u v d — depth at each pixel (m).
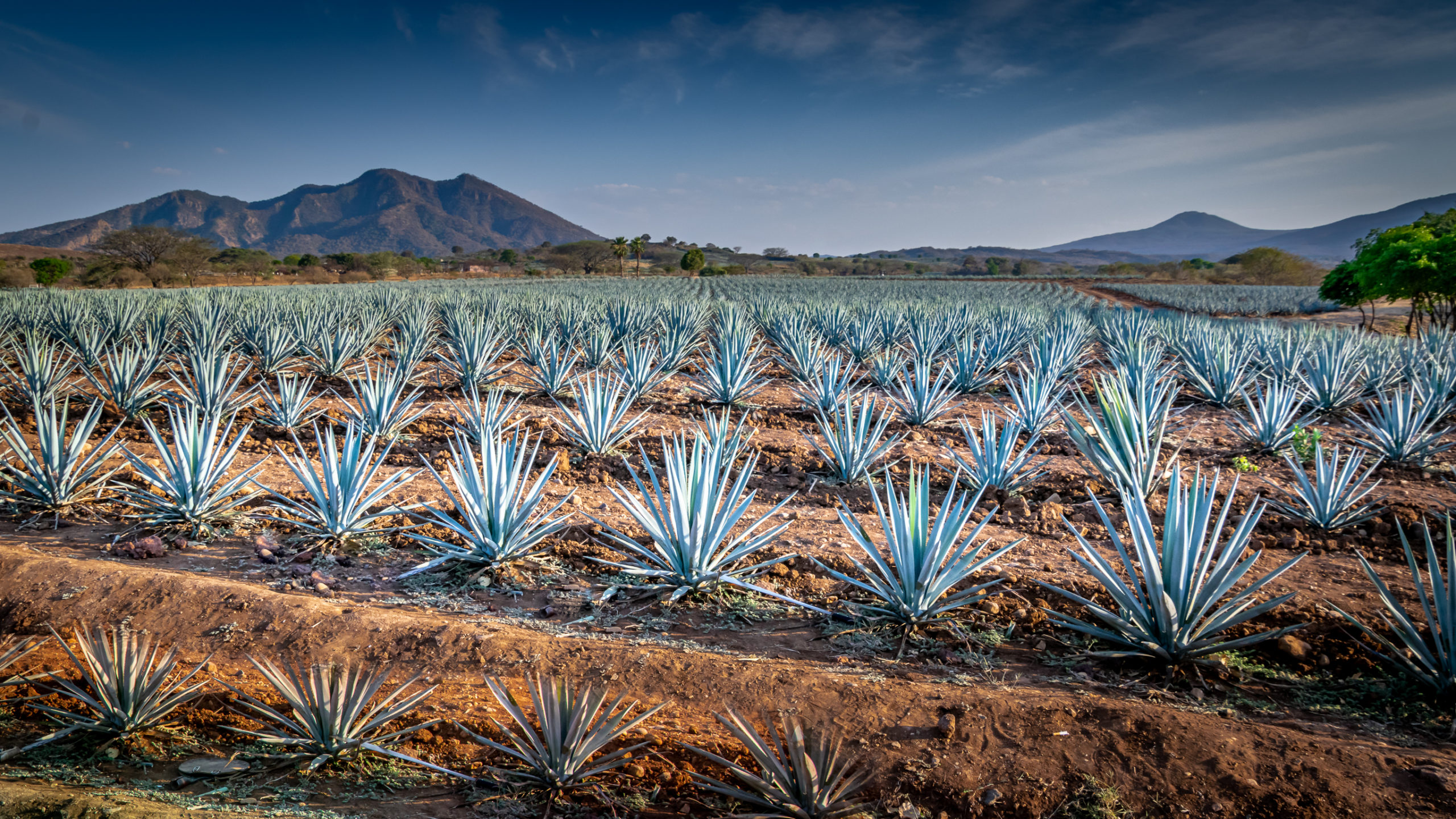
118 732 3.13
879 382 10.77
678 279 73.88
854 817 2.71
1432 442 6.99
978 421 9.27
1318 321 28.42
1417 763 2.72
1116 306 33.09
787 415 9.57
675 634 3.92
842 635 3.88
